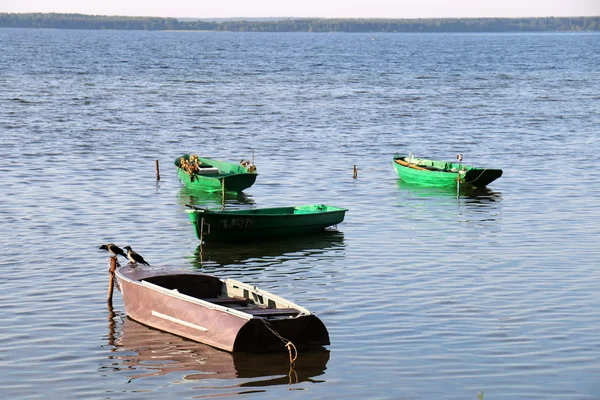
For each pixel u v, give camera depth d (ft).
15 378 83.56
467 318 100.68
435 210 164.55
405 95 415.85
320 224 145.79
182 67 622.13
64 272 118.62
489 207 167.12
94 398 79.61
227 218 136.98
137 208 161.58
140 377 84.38
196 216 136.05
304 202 172.65
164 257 128.88
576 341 93.45
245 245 137.80
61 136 255.09
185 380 83.71
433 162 199.11
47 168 200.64
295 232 143.64
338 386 82.38
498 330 96.73
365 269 122.11
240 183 177.17
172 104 354.13
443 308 104.22
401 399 79.51
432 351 90.68
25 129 267.39
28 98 361.30
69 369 86.02
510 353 90.17
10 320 99.09
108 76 507.30
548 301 107.14
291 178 197.16
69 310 103.14
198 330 92.84
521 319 100.32
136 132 268.82
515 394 80.53
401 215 160.04
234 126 288.71
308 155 231.09
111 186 181.98
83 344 92.53
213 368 86.43
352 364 87.35
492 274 119.14
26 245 132.46
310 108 349.61
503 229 147.64
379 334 95.45
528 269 121.80
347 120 311.06
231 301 96.94
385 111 342.64
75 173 195.42
